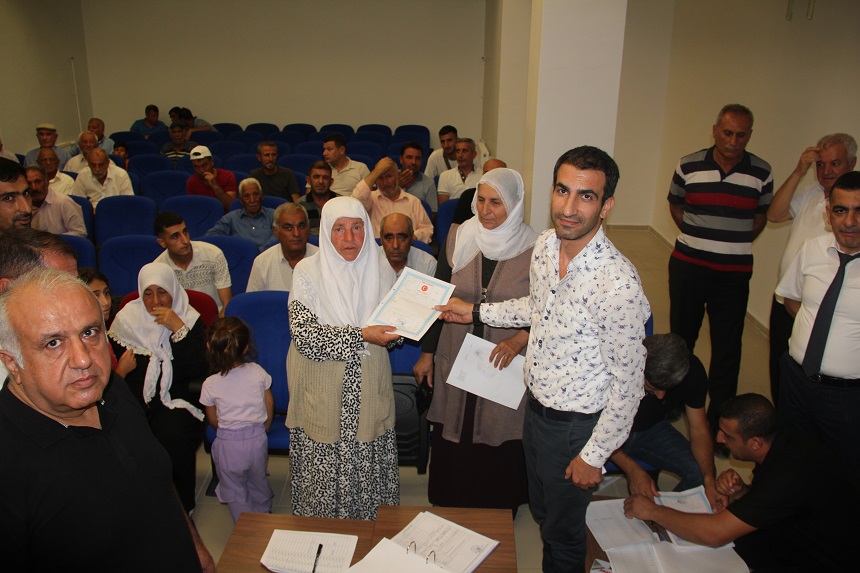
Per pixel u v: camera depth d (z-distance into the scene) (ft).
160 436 7.84
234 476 7.73
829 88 11.95
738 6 16.65
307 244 10.40
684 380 7.33
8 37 22.58
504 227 6.78
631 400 4.93
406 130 28.63
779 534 6.31
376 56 29.27
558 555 6.40
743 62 16.29
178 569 4.04
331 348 6.15
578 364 5.23
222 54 29.17
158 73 29.35
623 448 7.78
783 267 9.30
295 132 27.17
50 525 3.35
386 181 13.80
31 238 4.84
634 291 4.74
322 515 6.73
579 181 4.59
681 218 10.66
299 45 29.12
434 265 9.77
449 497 7.82
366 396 6.53
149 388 8.16
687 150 20.54
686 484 7.54
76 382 3.35
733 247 9.93
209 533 8.25
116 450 3.75
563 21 9.38
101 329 3.58
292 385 6.75
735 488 6.91
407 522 5.78
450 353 7.34
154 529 3.87
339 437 6.58
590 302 4.91
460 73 29.48
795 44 13.41
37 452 3.35
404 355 8.70
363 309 6.55
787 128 13.76
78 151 24.91
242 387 7.47
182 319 8.51
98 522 3.52
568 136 9.86
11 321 3.32
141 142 24.94
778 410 8.27
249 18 28.76
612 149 9.90
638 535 6.18
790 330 9.14
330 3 28.55
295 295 6.47
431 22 28.84
